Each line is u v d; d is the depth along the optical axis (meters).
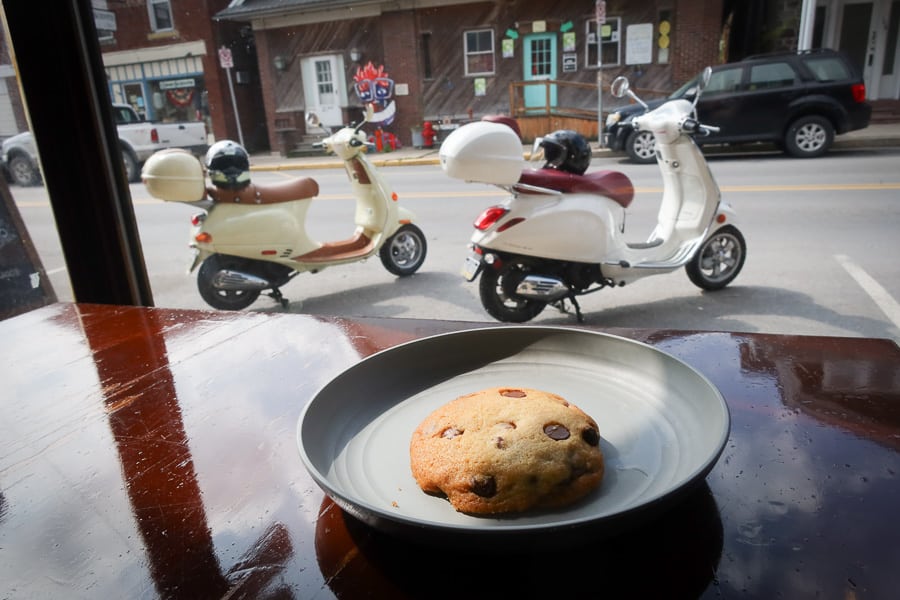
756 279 3.31
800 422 0.76
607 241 2.76
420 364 0.88
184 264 4.70
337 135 3.50
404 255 3.90
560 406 0.68
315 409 0.70
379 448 0.71
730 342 1.02
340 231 4.79
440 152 2.52
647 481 0.62
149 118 8.37
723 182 5.25
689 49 8.00
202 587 0.55
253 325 1.25
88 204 2.30
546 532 0.45
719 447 0.55
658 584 0.52
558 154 2.71
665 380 0.77
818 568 0.53
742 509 0.61
